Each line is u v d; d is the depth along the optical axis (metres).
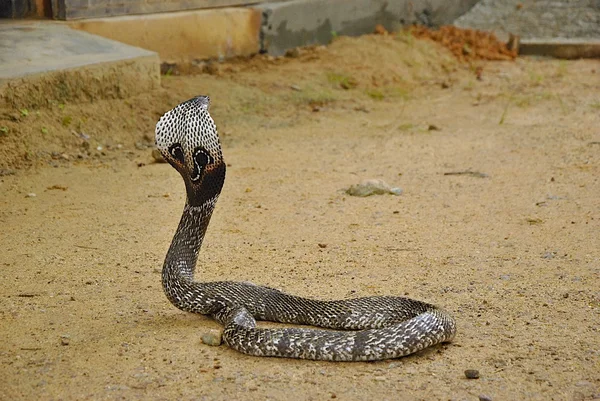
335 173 11.27
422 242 8.29
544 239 8.32
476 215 9.22
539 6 23.97
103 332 5.98
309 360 5.53
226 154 12.41
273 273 7.40
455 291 6.92
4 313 6.34
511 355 5.66
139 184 10.62
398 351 5.52
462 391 5.12
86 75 12.67
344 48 18.88
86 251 7.97
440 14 22.81
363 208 9.56
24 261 7.65
